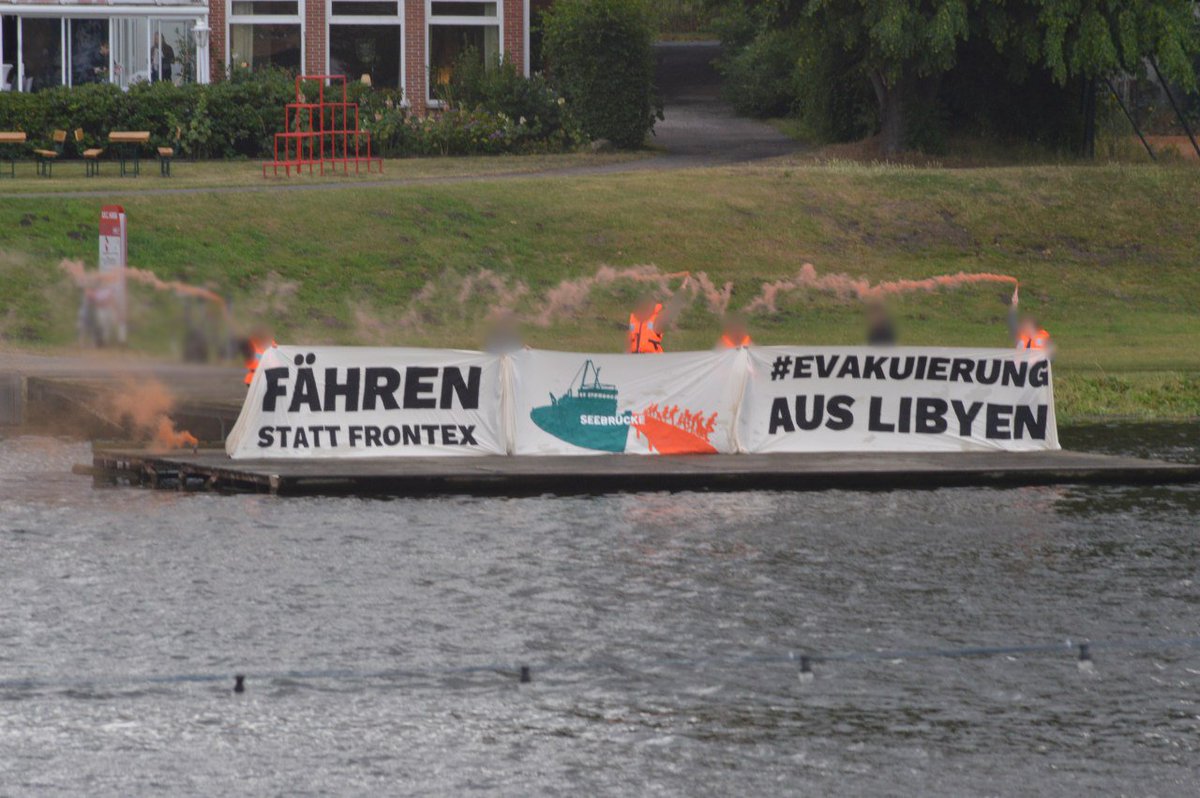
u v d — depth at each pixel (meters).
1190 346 122.81
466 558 60.31
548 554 61.16
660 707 45.41
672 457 78.94
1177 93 191.50
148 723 43.81
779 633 51.78
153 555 60.41
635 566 59.53
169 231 127.81
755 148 179.75
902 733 43.66
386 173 153.12
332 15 182.38
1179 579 58.69
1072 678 47.88
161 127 163.12
